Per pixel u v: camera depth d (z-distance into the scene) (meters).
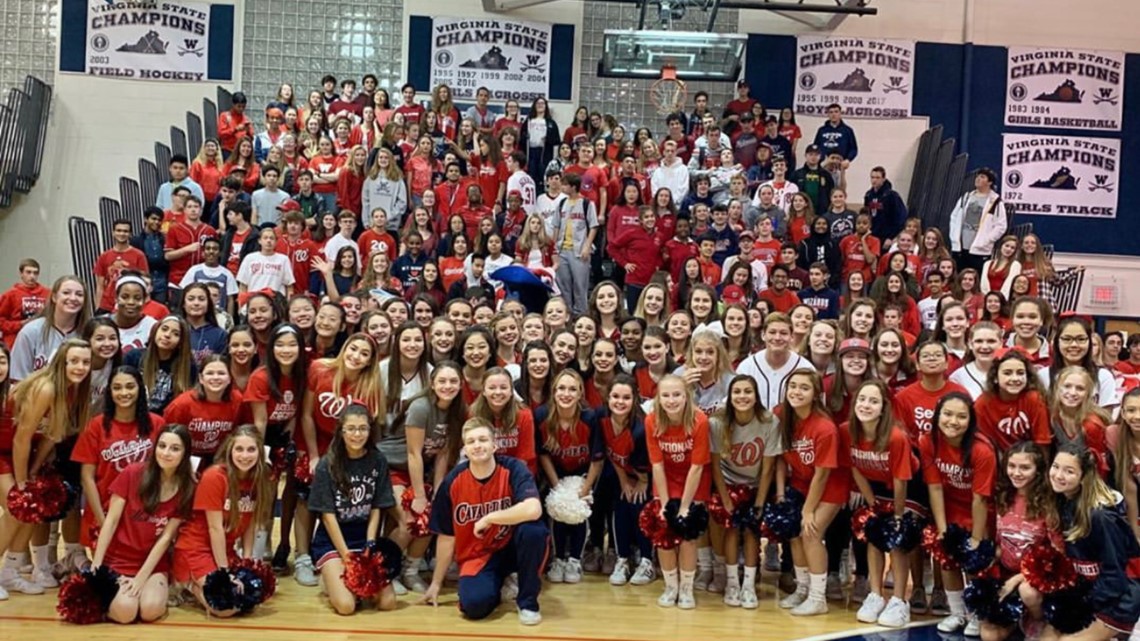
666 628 4.82
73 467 5.11
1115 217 13.26
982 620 4.69
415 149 11.03
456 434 5.30
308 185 10.15
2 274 12.74
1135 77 13.26
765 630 4.84
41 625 4.52
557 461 5.57
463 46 13.26
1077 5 13.30
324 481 4.98
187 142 12.54
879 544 4.97
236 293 8.58
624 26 13.35
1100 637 4.51
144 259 8.61
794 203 10.70
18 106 12.09
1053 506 4.62
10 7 12.80
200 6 13.00
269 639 4.44
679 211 10.62
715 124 11.78
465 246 9.20
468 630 4.67
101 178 12.90
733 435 5.25
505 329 6.04
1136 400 4.67
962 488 4.97
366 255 9.39
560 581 5.62
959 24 13.32
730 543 5.30
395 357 5.46
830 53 13.29
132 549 4.77
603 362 5.57
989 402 5.12
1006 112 13.30
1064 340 5.30
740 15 13.30
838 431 5.21
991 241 10.90
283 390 5.30
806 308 6.50
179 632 4.49
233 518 4.87
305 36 13.14
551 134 12.26
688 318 5.98
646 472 5.55
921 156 13.05
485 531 4.96
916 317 8.80
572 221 9.92
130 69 12.93
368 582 4.79
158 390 5.43
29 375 5.04
